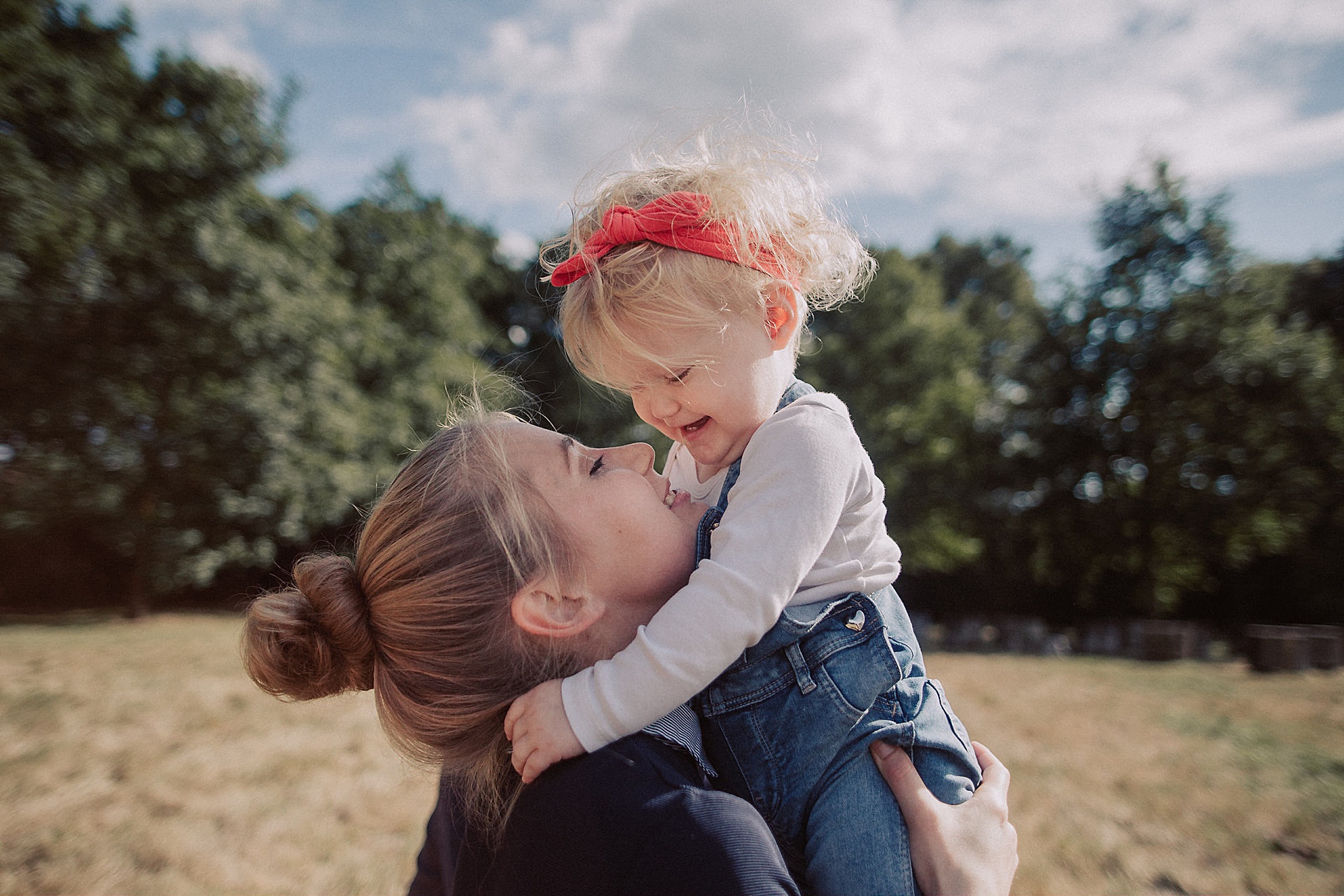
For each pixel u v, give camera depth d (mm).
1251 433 20516
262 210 16203
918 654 1130
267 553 17094
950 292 32406
